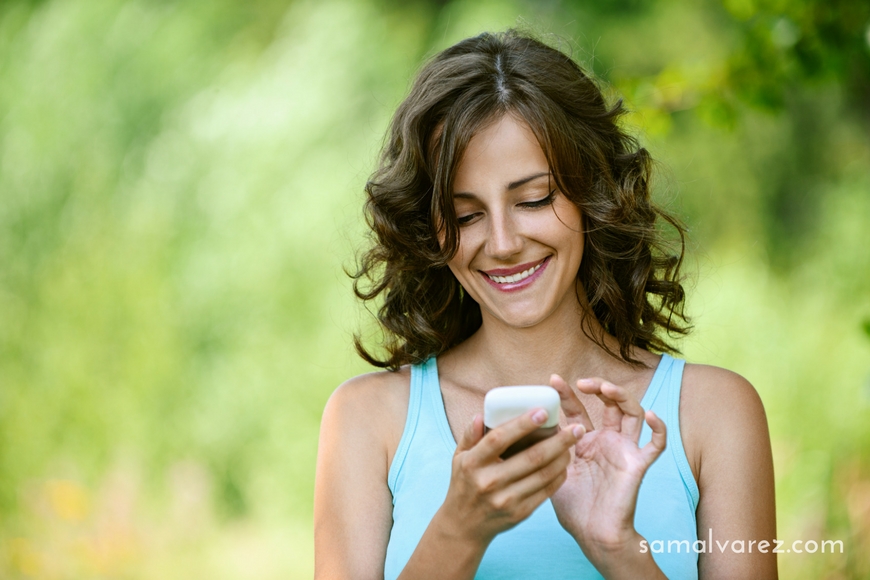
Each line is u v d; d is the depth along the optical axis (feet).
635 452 8.97
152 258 35.22
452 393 11.17
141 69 37.24
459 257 10.49
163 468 33.94
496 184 10.11
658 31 51.21
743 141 48.80
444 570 8.91
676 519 10.08
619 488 8.93
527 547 10.13
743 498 10.24
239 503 33.76
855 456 27.81
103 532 31.89
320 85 36.65
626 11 51.13
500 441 8.16
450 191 10.21
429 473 10.62
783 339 31.32
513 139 10.09
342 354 33.09
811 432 28.91
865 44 20.63
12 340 35.32
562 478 8.57
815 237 45.42
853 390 28.84
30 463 33.99
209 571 31.58
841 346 30.53
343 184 34.73
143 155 36.42
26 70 37.86
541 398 8.35
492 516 8.54
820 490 27.30
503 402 8.37
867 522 25.81
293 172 35.19
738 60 21.08
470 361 11.47
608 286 11.11
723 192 48.11
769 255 47.39
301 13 40.27
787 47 20.93
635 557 8.88
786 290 37.47
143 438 34.14
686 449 10.50
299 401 33.58
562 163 10.11
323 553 10.62
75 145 36.52
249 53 39.65
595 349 11.27
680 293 12.28
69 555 31.60
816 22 20.74
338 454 10.97
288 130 35.68
